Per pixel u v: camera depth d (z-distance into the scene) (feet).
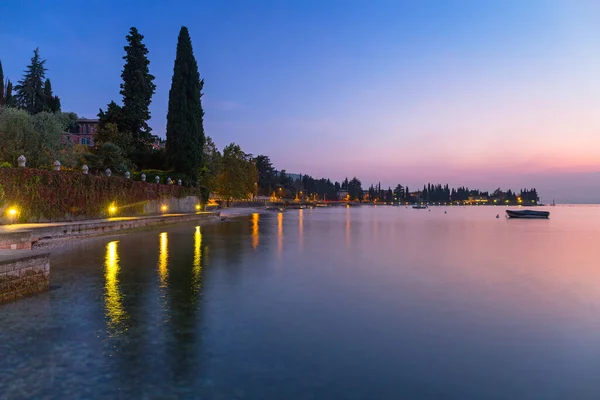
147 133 200.34
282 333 28.96
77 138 277.64
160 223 131.95
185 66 188.55
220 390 19.88
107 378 20.90
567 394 20.27
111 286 42.98
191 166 192.44
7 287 35.70
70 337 26.96
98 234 93.56
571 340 28.40
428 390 20.35
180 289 42.47
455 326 31.37
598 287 47.14
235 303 37.27
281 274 52.80
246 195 344.08
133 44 197.88
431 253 79.51
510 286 47.34
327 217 293.43
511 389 20.71
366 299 39.65
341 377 21.67
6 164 91.66
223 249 78.84
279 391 19.88
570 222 251.39
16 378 20.68
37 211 89.61
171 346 25.79
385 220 252.01
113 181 123.24
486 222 242.99
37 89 242.78
